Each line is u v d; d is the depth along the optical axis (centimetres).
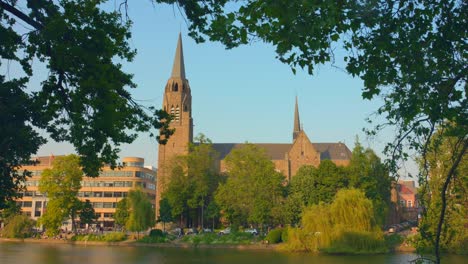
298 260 5416
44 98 1830
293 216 8344
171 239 8506
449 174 1100
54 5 1780
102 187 15912
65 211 8956
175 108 13062
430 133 1166
